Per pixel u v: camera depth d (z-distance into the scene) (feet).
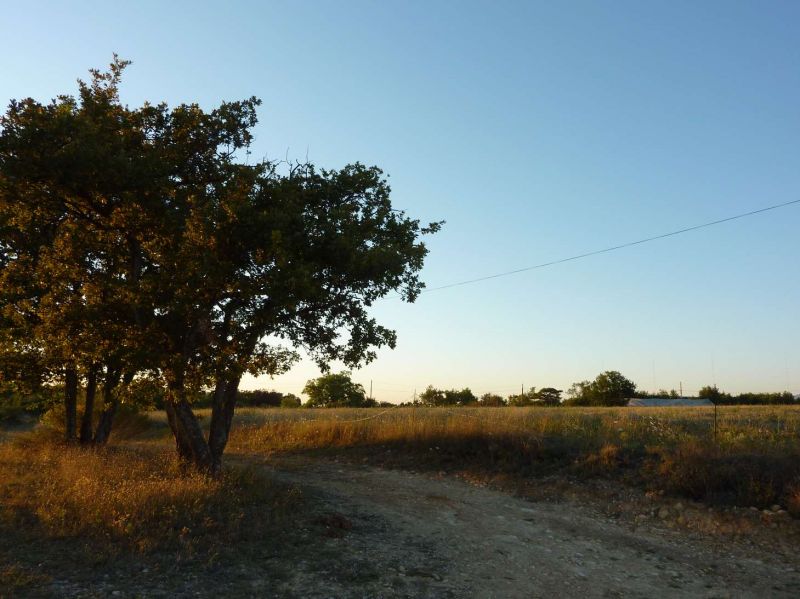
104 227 44.70
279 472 56.08
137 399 41.88
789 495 37.04
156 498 32.60
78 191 40.57
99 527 29.22
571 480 47.34
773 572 29.84
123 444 79.87
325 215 42.65
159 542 27.81
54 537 28.22
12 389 64.75
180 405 43.09
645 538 35.55
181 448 44.91
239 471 43.45
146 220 42.91
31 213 44.01
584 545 33.83
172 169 43.27
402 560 29.01
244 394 261.44
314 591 24.06
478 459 56.44
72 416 68.13
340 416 97.14
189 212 41.98
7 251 51.08
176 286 38.29
